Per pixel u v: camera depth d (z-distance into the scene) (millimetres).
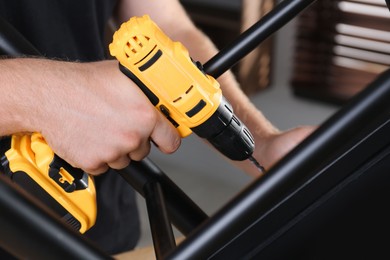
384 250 629
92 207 875
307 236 622
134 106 789
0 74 815
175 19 1259
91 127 800
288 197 611
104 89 792
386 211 619
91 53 1223
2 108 813
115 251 1337
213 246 603
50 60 830
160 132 809
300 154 583
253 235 614
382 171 608
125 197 1342
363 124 570
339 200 613
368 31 2629
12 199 589
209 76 804
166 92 783
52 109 802
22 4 1122
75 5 1174
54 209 868
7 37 862
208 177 3094
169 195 945
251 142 840
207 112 788
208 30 2873
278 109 2898
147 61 768
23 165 845
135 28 766
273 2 2707
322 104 2770
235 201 598
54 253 602
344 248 628
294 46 2773
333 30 2686
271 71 2855
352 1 2615
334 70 2744
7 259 1057
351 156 607
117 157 814
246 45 819
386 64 2635
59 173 849
